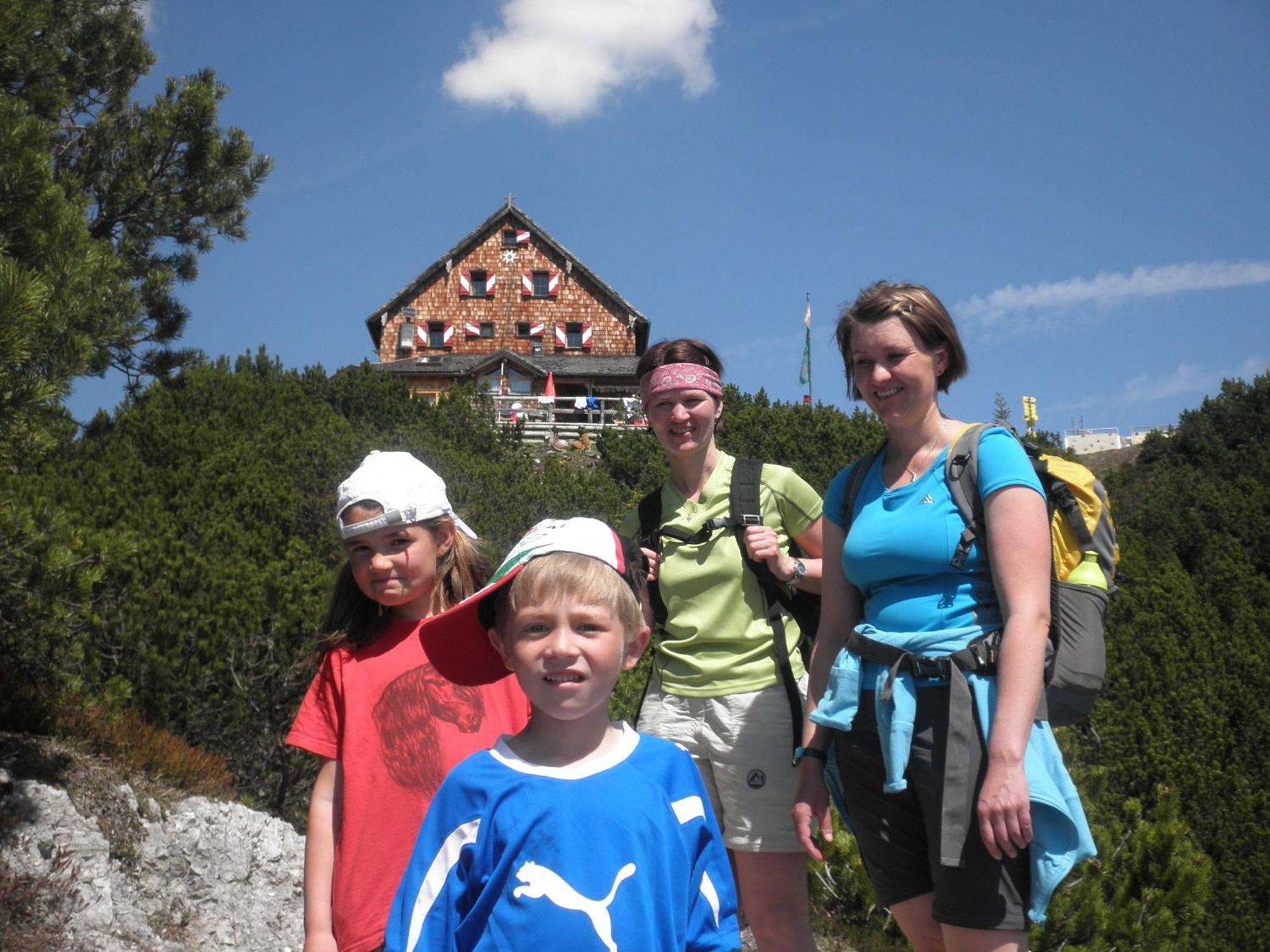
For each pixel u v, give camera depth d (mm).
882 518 2953
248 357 21328
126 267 13180
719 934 2002
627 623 2113
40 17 7375
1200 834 8523
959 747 2637
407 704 2586
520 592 2080
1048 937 5699
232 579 7848
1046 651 2701
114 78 15031
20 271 5391
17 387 5438
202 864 5848
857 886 6508
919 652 2777
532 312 52750
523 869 1909
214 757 6910
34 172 6090
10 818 5246
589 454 27734
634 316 52562
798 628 3627
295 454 13391
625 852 1925
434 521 2686
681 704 3566
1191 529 18891
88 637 6867
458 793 2021
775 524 3656
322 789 2578
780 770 3432
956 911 2613
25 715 5922
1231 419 29984
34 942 4727
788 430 23391
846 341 3201
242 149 14867
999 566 2707
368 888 2455
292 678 7379
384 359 52906
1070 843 2547
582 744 2070
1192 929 6777
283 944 5875
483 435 21500
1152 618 11195
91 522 8867
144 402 14375
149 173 14562
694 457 3730
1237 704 10227
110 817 5598
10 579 5945
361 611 2736
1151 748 8797
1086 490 2861
